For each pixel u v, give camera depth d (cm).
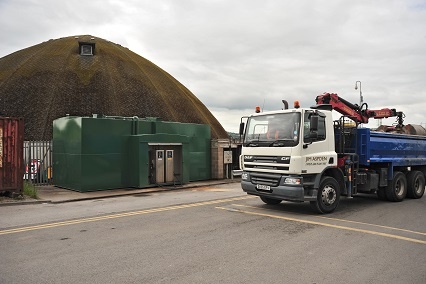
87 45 3988
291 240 668
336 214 945
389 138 1180
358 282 465
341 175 1001
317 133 889
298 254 581
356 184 1051
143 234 712
